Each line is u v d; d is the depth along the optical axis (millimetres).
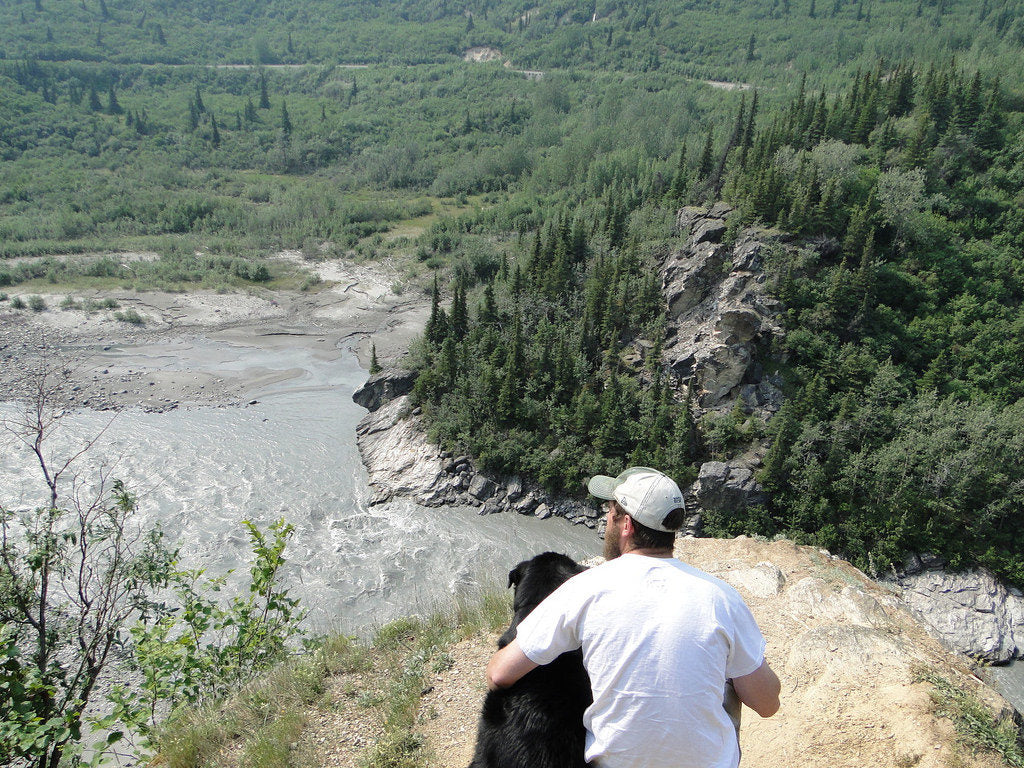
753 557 12555
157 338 79312
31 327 78938
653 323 62031
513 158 147000
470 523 49406
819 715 7770
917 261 65250
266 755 8805
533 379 57969
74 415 60469
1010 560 45906
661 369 59188
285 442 58375
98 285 90688
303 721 9609
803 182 67250
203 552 41906
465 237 108750
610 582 4082
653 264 67562
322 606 38594
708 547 13305
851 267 63062
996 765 6691
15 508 42781
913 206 66000
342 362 76375
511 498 52000
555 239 75438
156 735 9914
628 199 96938
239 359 75688
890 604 10914
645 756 3662
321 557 43375
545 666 4355
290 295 93188
